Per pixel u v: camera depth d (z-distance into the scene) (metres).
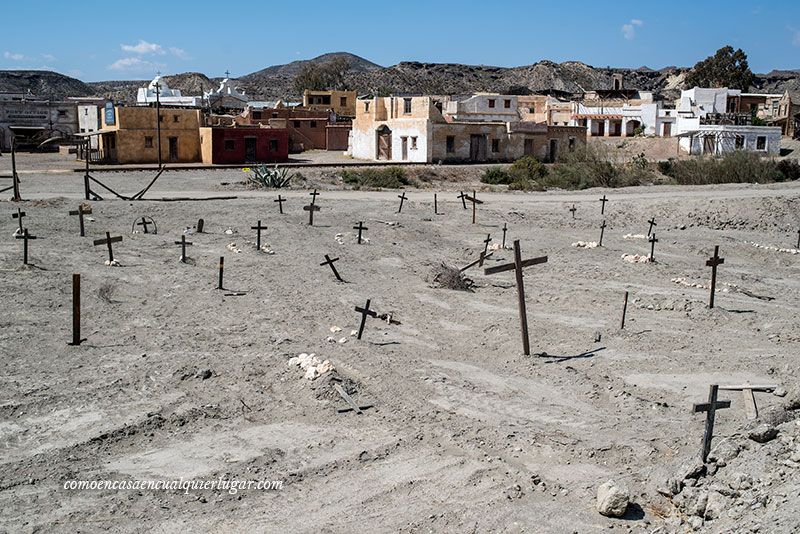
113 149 59.41
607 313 17.58
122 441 9.95
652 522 8.29
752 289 21.33
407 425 10.60
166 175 47.66
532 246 26.97
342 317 16.12
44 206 29.02
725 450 9.01
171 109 60.16
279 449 9.87
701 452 9.16
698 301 18.39
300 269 20.78
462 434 10.33
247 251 22.64
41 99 81.81
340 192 40.31
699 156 56.28
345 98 94.50
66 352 13.06
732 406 11.62
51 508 8.30
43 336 13.80
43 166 54.56
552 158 68.19
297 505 8.57
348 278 20.27
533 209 35.59
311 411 11.01
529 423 10.81
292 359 12.76
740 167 51.72
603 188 47.94
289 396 11.52
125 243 22.73
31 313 15.05
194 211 29.50
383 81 189.62
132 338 13.95
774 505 7.51
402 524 8.19
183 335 14.24
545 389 12.23
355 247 24.72
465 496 8.79
